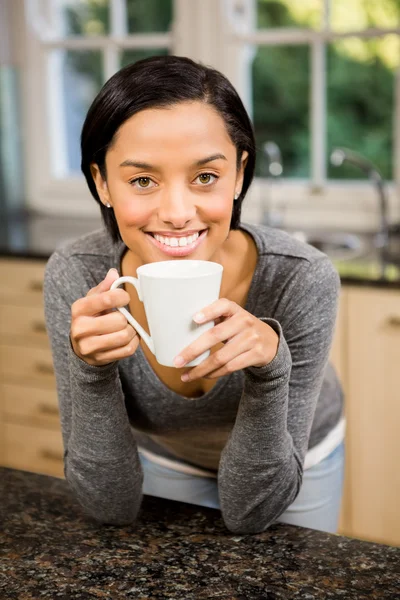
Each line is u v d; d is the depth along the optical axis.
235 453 1.07
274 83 4.50
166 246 1.01
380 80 4.09
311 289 1.17
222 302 0.88
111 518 1.04
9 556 0.95
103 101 0.99
